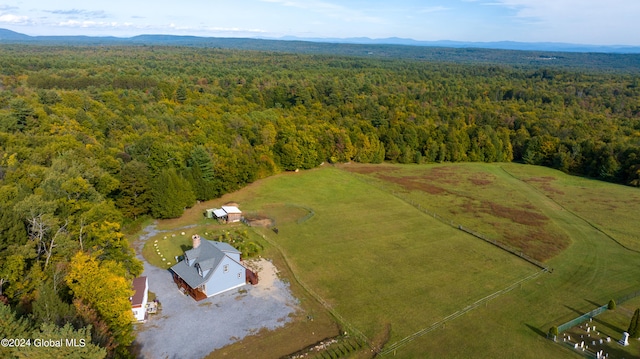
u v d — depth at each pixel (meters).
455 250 57.19
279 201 75.81
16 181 51.06
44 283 33.66
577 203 80.69
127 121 98.69
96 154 66.75
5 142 63.25
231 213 65.06
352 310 42.03
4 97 91.88
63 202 46.19
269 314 40.81
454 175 100.81
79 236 43.44
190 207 70.88
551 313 42.59
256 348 35.88
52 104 98.44
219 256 44.53
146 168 66.94
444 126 121.31
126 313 33.44
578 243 61.31
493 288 47.19
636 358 35.72
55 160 55.03
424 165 110.88
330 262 52.28
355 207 73.94
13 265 33.25
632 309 43.59
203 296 43.25
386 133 115.00
